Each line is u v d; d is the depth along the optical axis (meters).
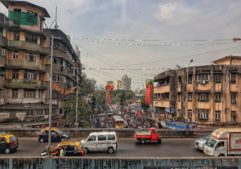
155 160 16.80
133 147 31.42
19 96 50.06
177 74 62.56
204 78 55.28
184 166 16.81
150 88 67.25
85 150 27.23
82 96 67.75
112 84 71.75
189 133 38.00
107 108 136.50
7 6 49.47
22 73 50.09
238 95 53.91
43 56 54.19
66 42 61.66
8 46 48.53
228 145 26.78
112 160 16.77
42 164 16.70
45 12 52.00
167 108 64.75
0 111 47.09
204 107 54.91
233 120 53.72
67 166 16.72
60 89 52.09
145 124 72.81
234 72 53.81
